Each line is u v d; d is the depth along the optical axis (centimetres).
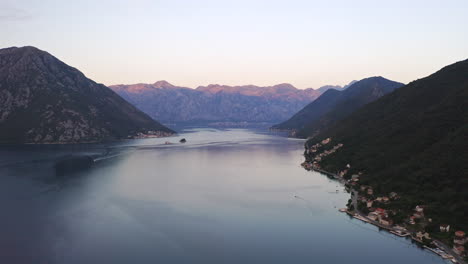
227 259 10644
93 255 10700
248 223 13550
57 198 16388
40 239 11731
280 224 13462
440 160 15838
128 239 11900
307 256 10912
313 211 14938
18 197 16362
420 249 11325
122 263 10244
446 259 10581
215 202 16225
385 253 11119
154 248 11262
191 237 12188
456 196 13225
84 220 13588
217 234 12469
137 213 14538
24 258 10400
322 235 12462
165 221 13662
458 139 16475
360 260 10681
